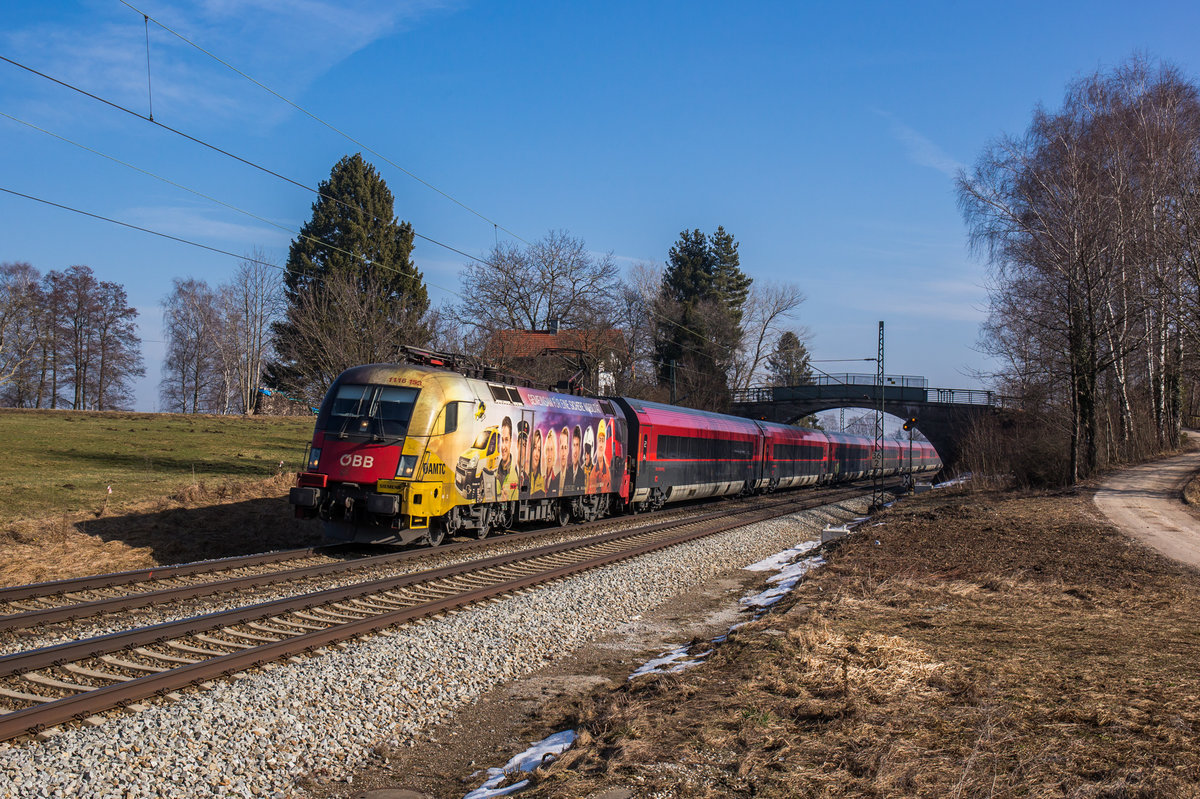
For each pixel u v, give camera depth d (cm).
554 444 2009
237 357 6581
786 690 733
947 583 1359
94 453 2723
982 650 883
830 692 723
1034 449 3516
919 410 5450
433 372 1633
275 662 805
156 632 851
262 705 681
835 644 905
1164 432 4397
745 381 6981
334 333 3155
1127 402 3997
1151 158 3175
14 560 1384
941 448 5381
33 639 870
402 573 1350
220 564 1298
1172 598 1246
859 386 5650
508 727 729
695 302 6694
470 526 1741
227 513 1880
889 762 545
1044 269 3362
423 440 1548
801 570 1593
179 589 1077
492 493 1738
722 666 839
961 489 3725
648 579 1440
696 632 1116
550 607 1148
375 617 966
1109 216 3119
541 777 554
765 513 2822
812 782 519
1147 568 1534
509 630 1008
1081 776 523
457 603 1105
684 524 2344
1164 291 3269
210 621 914
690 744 595
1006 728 617
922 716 651
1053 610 1141
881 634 963
